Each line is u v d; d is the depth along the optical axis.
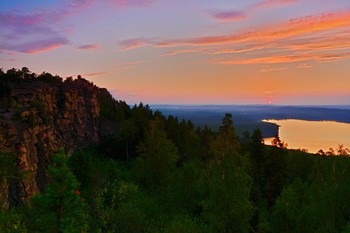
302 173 68.25
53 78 99.56
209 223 37.31
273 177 52.78
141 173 60.69
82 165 54.22
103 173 60.97
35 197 24.86
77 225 25.38
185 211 44.62
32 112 60.25
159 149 60.88
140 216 35.28
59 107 88.44
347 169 34.50
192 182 47.16
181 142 100.75
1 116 54.69
